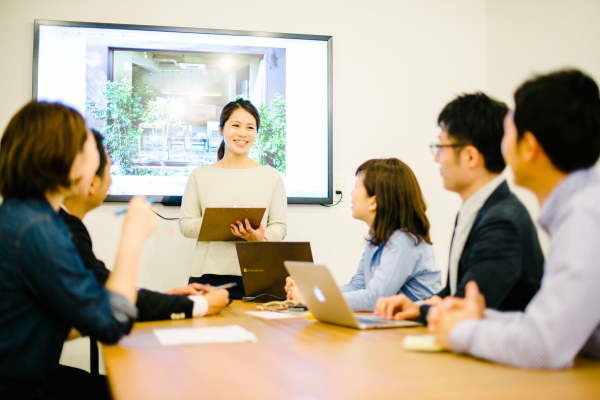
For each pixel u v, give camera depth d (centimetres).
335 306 120
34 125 97
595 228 76
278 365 82
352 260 315
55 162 96
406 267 162
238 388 68
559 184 84
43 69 287
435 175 331
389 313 129
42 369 97
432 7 337
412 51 333
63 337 102
